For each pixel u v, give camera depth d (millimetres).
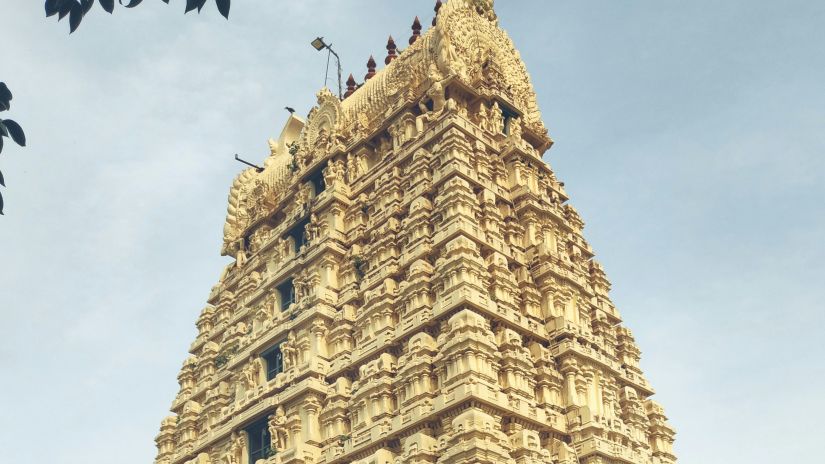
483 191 51719
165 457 61219
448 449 40531
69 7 14406
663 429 53281
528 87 62250
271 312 58156
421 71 57812
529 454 42094
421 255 48969
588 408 46281
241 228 67375
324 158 60000
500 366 45094
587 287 53875
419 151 53500
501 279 48281
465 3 60875
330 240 55438
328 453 46875
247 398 54188
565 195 58750
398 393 45500
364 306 50594
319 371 50438
